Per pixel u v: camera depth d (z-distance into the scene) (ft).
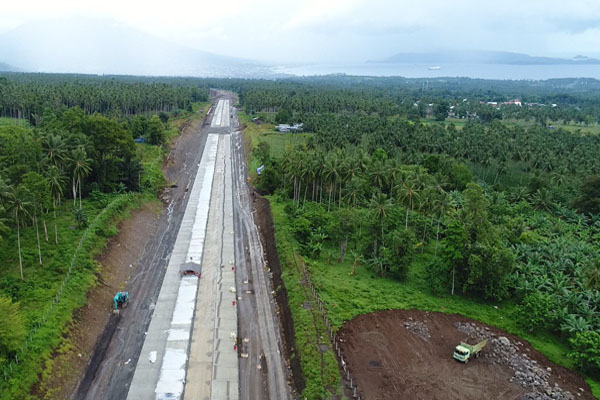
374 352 199.41
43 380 167.73
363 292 250.16
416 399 172.35
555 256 299.58
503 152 524.93
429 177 375.66
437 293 259.60
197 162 561.02
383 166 395.55
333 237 304.09
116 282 253.44
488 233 263.90
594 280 225.97
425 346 207.62
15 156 302.86
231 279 267.59
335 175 355.15
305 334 203.72
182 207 394.73
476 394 177.78
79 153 315.37
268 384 181.16
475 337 217.77
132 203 354.54
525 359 203.92
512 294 261.44
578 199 422.00
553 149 575.79
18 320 176.14
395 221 332.60
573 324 215.72
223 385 179.63
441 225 342.44
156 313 228.63
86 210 321.32
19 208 222.28
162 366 189.67
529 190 459.73
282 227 327.47
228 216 375.45
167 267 280.72
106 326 214.07
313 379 176.76
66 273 234.99
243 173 512.22
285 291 246.06
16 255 246.27
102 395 171.22
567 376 194.39
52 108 629.10
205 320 224.33
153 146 541.34
